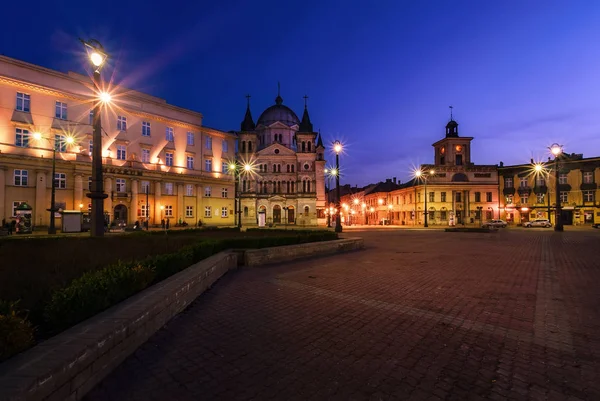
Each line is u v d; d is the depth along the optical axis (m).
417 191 69.69
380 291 8.02
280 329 5.36
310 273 10.48
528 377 3.80
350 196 111.56
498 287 8.38
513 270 10.88
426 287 8.42
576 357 4.30
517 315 6.08
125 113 43.19
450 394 3.44
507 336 5.05
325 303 6.95
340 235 31.83
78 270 6.59
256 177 69.00
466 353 4.44
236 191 67.94
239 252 12.05
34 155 35.06
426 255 15.08
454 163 71.50
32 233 31.34
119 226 39.00
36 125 35.38
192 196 50.47
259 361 4.19
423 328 5.41
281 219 68.12
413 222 71.50
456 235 31.05
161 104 47.66
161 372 3.84
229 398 3.34
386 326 5.51
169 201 47.34
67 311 4.05
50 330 4.09
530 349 4.57
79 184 38.00
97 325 3.88
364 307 6.64
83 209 38.25
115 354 3.83
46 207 35.59
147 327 4.74
